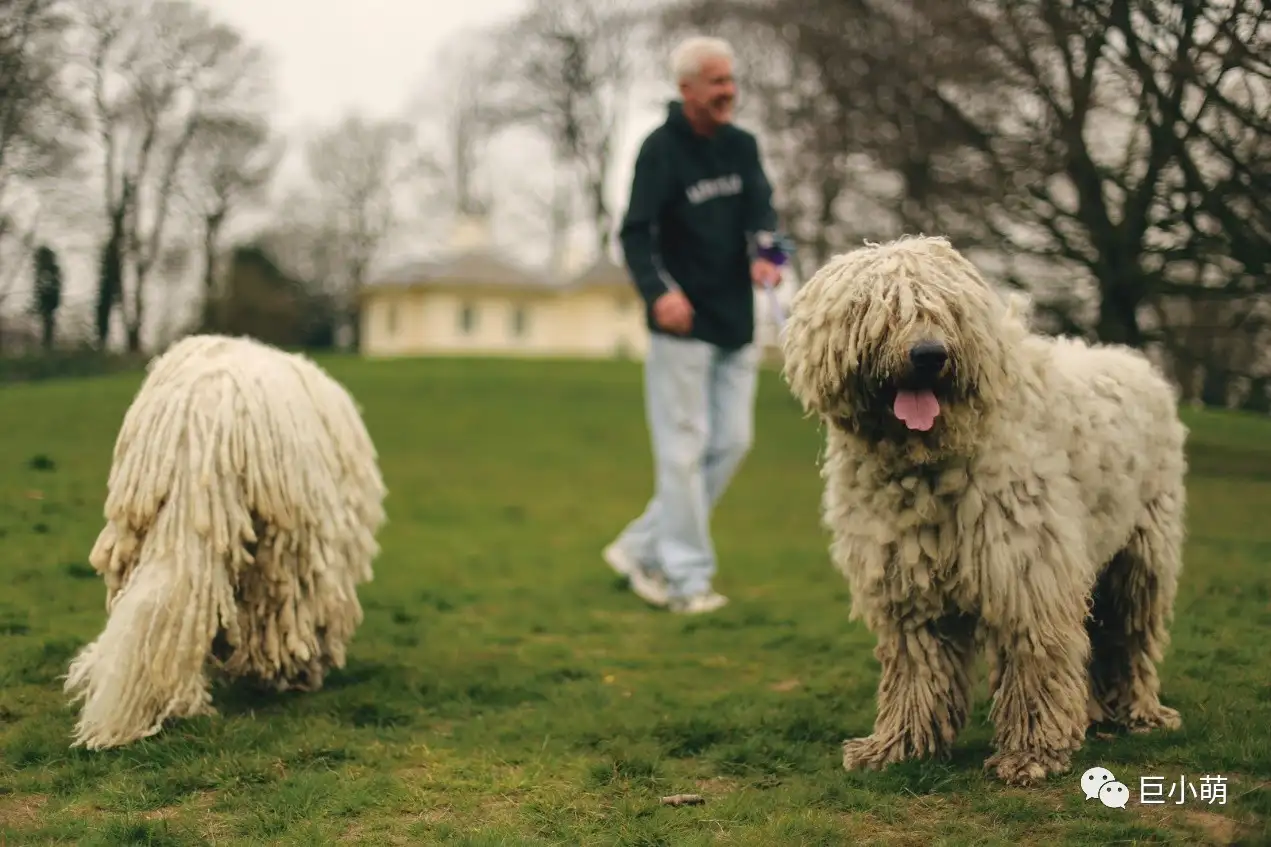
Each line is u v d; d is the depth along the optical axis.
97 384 14.91
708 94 7.07
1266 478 12.45
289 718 4.66
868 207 20.86
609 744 4.54
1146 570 4.61
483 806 3.93
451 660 5.92
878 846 3.52
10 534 7.59
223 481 4.50
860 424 4.09
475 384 25.45
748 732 4.66
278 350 5.12
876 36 17.97
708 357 7.32
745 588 8.14
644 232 7.14
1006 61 11.08
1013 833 3.56
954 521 4.03
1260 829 3.47
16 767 4.15
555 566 8.76
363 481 5.16
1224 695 4.90
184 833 3.60
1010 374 4.00
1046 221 13.99
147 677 4.34
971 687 4.30
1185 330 14.35
